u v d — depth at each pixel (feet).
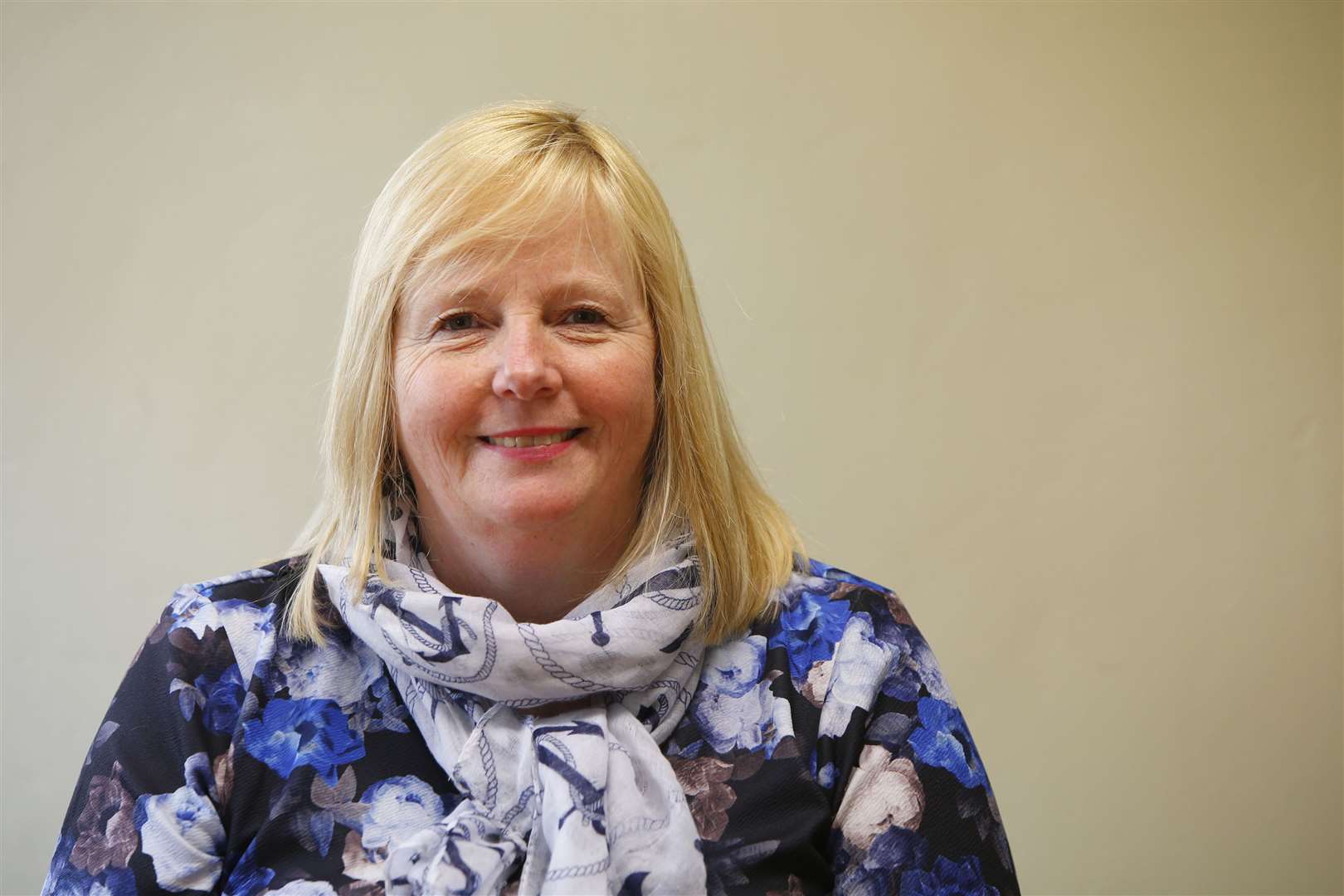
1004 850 4.15
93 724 7.21
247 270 7.45
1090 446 7.93
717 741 4.16
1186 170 8.04
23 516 7.27
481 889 3.68
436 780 4.06
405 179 4.31
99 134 7.40
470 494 4.10
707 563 4.37
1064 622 7.89
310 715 4.12
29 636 7.23
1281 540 8.11
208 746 4.07
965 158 7.85
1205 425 8.04
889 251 7.78
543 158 4.17
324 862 3.86
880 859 3.92
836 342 7.73
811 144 7.74
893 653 4.38
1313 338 8.16
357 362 4.32
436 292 4.08
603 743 3.95
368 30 7.53
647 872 3.74
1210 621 8.03
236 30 7.48
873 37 7.80
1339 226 8.13
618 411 4.11
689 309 4.47
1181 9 8.04
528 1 7.59
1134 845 7.94
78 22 7.41
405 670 4.07
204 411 7.41
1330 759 8.13
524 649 3.95
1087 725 7.91
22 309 7.33
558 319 4.13
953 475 7.80
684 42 7.68
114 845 3.90
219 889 3.95
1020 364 7.87
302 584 4.38
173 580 7.34
